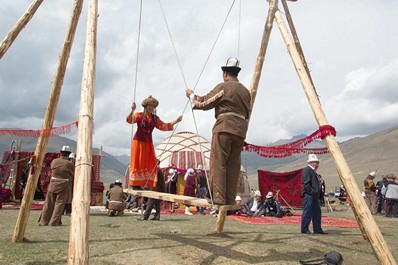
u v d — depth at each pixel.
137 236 6.38
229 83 5.05
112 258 4.62
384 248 4.08
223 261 4.69
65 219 9.94
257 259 4.86
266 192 20.00
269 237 6.79
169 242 5.81
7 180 16.45
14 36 5.62
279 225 9.84
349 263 4.98
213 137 5.04
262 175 20.16
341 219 12.51
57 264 4.29
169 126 7.29
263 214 13.77
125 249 5.18
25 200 5.72
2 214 10.66
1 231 6.95
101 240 5.91
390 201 15.08
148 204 10.27
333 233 8.11
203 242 5.88
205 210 16.41
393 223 11.69
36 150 5.84
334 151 4.73
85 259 3.22
